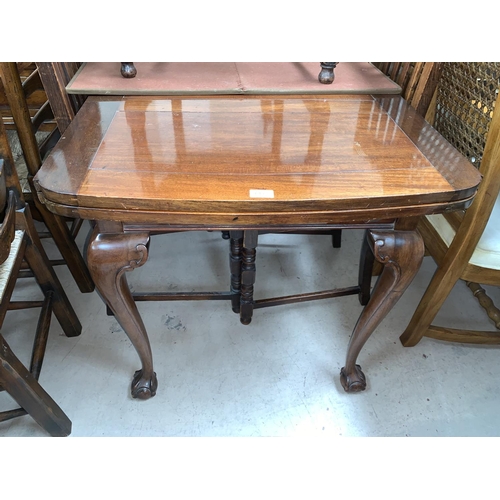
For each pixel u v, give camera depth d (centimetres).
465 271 104
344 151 80
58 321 129
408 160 78
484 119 92
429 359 128
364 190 69
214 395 117
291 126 88
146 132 84
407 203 70
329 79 102
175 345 130
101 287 83
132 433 108
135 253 78
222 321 138
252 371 123
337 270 158
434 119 117
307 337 133
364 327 99
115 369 123
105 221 75
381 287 91
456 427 111
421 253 81
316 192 69
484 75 90
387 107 97
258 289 148
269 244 169
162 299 128
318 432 109
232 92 99
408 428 111
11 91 99
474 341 123
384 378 122
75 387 117
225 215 68
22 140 107
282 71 111
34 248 104
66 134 82
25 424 109
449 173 74
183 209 67
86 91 96
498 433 110
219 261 161
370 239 81
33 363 104
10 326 133
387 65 117
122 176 71
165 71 108
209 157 77
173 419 111
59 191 67
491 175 85
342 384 117
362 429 110
